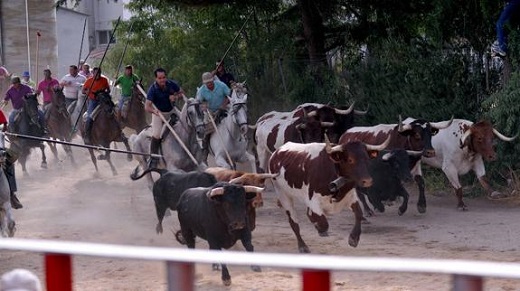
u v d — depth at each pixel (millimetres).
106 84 22391
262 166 18078
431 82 19484
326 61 23672
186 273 3896
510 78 17562
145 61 29438
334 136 16922
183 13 27484
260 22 25625
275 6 24906
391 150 14531
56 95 23219
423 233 13570
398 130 15227
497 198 16641
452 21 19656
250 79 24641
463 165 15961
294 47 24875
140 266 11156
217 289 9883
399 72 20250
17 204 13805
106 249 4016
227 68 25516
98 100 21609
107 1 54594
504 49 18094
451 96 19375
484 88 19234
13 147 14414
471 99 19234
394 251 12125
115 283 10242
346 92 21906
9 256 12109
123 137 21797
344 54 24203
